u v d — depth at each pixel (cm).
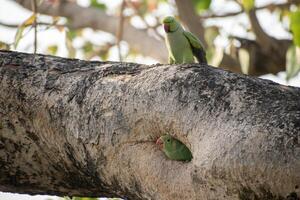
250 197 630
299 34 1127
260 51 1497
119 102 708
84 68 749
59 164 762
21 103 750
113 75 730
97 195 792
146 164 693
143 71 721
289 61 1165
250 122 637
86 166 737
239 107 653
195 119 668
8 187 807
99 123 713
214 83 678
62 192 799
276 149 614
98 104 717
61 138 739
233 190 635
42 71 755
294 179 608
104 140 712
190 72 692
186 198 669
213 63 1352
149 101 693
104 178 735
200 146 657
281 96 654
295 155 608
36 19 1097
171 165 682
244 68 1380
